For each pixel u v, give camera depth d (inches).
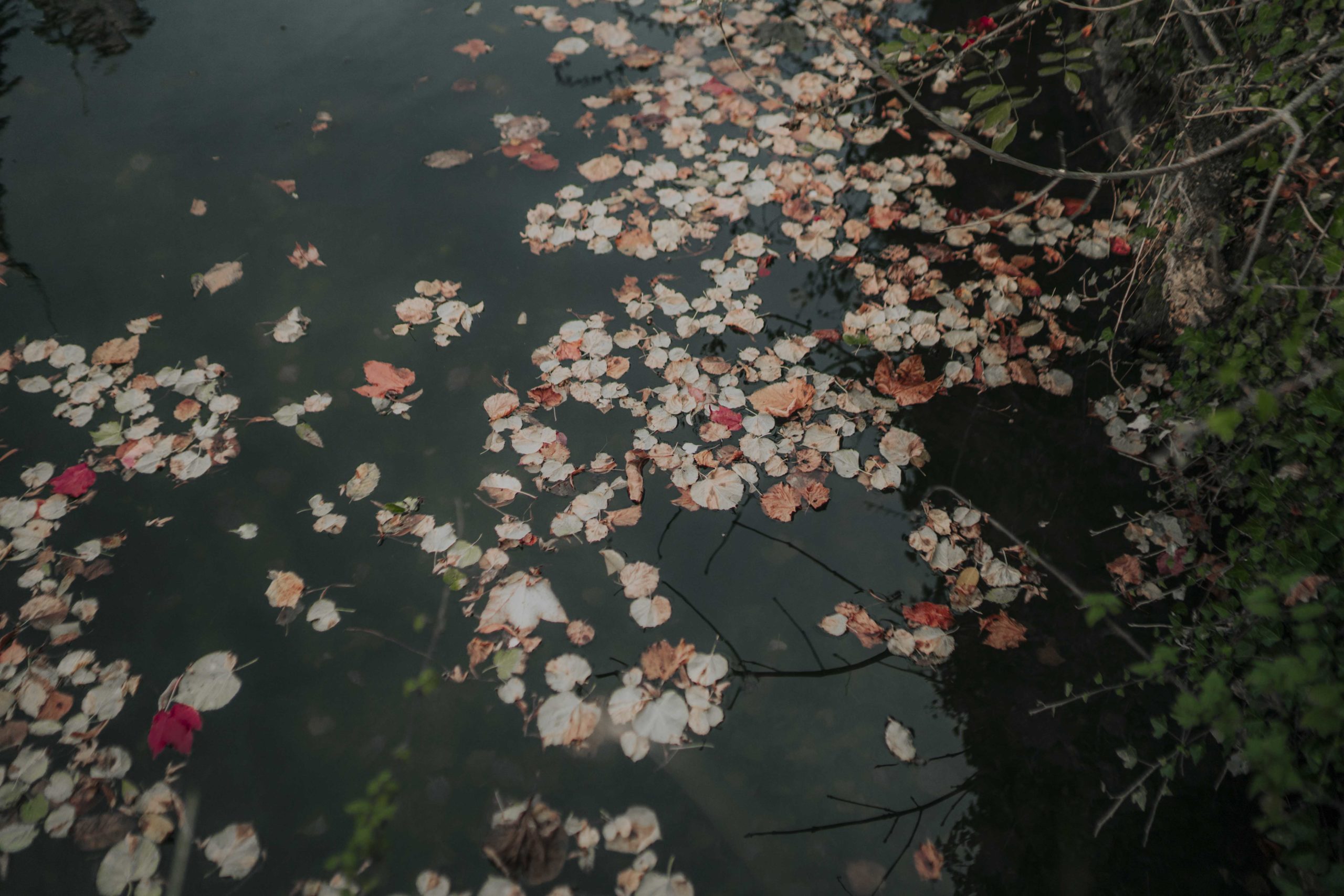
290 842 79.0
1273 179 96.7
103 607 94.0
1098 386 117.9
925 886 78.7
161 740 82.5
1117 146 144.0
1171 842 81.6
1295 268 89.3
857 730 88.3
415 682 89.8
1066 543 102.0
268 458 108.1
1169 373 116.6
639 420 112.7
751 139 153.9
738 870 78.7
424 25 179.8
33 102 156.4
